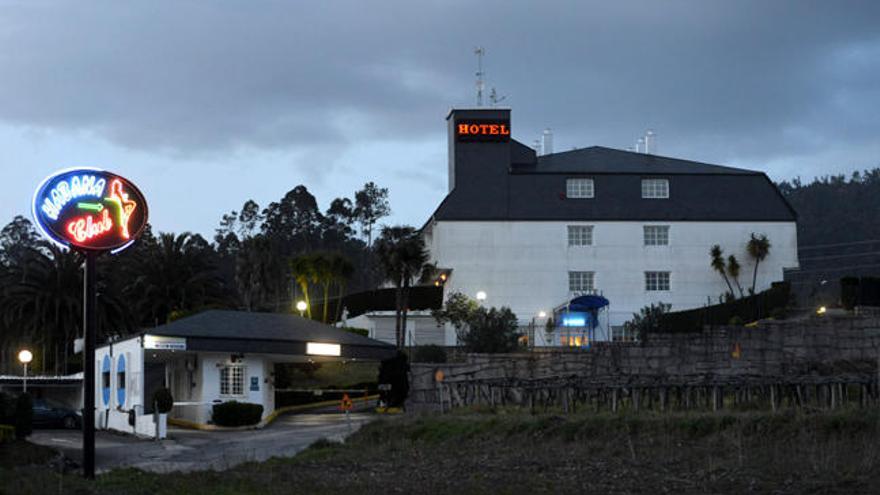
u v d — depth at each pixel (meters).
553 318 68.62
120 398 43.03
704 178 72.19
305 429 38.81
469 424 29.52
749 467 21.20
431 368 41.94
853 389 31.80
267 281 91.62
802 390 30.31
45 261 64.69
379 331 68.94
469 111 71.88
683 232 70.81
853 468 20.31
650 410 29.33
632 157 75.12
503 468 23.30
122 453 32.12
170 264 74.00
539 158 75.31
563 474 21.98
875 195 174.62
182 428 42.00
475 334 55.94
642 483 20.39
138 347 40.56
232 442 34.91
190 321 43.34
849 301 55.62
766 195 71.94
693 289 70.31
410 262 60.94
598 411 30.11
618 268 70.12
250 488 20.50
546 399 33.88
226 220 134.38
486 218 69.94
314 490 20.47
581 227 70.50
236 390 42.72
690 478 20.67
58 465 26.56
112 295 65.19
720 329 40.59
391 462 25.39
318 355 43.69
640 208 71.00
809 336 38.22
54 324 63.44
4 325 64.50
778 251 70.94
